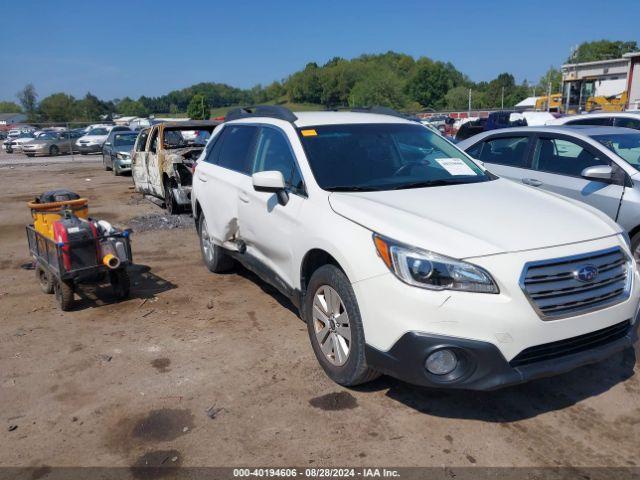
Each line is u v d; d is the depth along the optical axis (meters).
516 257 3.17
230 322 5.10
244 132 5.63
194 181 6.52
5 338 4.87
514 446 3.22
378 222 3.49
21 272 6.96
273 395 3.81
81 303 5.71
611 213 5.50
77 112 113.31
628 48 118.94
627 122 10.25
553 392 3.78
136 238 8.72
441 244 3.23
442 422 3.46
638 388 3.80
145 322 5.16
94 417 3.62
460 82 150.38
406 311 3.19
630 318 3.50
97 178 17.98
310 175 4.24
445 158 4.79
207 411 3.64
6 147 35.38
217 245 6.16
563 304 3.21
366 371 3.59
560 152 6.26
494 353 3.10
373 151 4.59
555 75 108.56
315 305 3.99
